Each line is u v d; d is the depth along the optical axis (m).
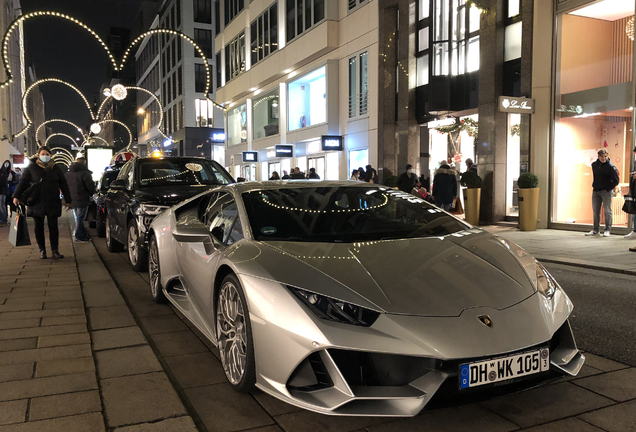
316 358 2.43
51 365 3.30
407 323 2.35
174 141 54.34
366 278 2.61
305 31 21.56
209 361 3.48
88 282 6.04
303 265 2.72
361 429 2.49
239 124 32.03
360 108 19.12
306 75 22.75
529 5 12.41
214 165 8.44
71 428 2.45
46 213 7.67
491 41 13.30
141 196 7.02
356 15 18.83
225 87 32.47
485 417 2.61
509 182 13.55
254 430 2.49
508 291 2.63
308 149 23.14
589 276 6.48
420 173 17.16
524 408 2.71
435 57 15.34
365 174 15.35
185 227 3.57
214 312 3.30
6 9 38.00
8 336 3.92
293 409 2.72
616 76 10.82
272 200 3.69
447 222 3.65
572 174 11.77
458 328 2.34
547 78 12.05
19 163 35.09
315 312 2.43
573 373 2.62
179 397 2.82
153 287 5.14
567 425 2.50
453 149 16.62
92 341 3.82
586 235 10.58
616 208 10.99
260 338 2.60
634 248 8.18
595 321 4.38
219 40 33.62
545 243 9.52
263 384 2.61
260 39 26.58
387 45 17.28
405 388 2.32
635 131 10.25
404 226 3.47
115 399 2.79
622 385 2.99
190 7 50.44
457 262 2.86
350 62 19.55
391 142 17.45
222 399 2.86
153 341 3.89
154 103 66.75
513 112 11.89
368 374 2.37
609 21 10.91
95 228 13.47
